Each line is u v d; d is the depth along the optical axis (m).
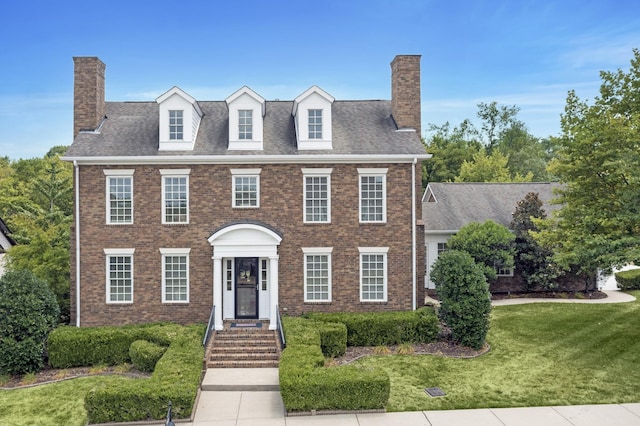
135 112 24.58
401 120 23.47
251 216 21.67
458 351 19.00
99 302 21.34
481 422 13.09
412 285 21.95
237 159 21.28
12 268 23.58
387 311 21.83
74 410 14.48
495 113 72.06
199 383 15.38
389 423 13.09
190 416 13.52
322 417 13.61
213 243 20.83
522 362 17.69
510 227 30.20
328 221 21.78
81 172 21.41
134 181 21.47
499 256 27.73
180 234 21.48
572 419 13.20
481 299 19.17
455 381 15.99
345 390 13.73
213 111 24.69
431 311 20.75
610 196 18.86
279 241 21.00
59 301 22.94
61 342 18.28
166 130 21.80
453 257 20.20
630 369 16.83
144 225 21.45
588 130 18.75
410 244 21.95
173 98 21.84
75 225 21.34
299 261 21.69
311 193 21.80
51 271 23.28
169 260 21.53
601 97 18.81
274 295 21.00
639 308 25.44
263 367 17.78
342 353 18.70
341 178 21.80
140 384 13.84
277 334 19.67
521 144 68.00
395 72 23.89
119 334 18.62
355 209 21.81
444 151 63.56
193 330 18.97
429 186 34.09
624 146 17.73
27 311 17.78
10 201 40.38
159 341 18.20
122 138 22.42
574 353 18.58
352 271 21.81
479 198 33.12
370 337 19.81
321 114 22.14
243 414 13.94
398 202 21.91
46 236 25.19
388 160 21.77
